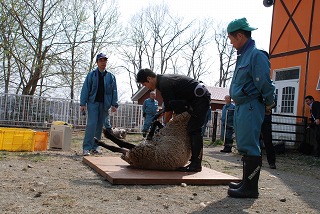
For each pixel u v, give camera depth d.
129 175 4.63
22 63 19.31
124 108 18.00
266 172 7.04
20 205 3.22
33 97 16.61
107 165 5.41
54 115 16.94
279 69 15.25
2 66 19.94
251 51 4.04
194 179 4.72
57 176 4.77
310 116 13.02
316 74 13.30
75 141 11.16
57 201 3.46
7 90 20.41
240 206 3.74
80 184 4.32
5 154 6.60
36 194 3.61
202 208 3.57
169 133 5.27
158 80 5.31
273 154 7.91
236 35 4.15
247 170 4.12
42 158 6.40
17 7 17.81
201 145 5.32
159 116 5.56
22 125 16.53
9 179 4.33
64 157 6.77
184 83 5.22
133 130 18.19
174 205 3.62
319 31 13.39
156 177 4.62
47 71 20.17
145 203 3.62
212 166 7.33
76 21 20.34
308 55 13.77
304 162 9.85
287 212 3.66
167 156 5.08
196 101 5.27
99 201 3.58
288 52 14.82
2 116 16.28
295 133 12.49
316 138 11.58
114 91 7.67
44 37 19.72
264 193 4.55
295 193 4.75
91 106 7.40
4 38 17.95
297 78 14.32
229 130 11.53
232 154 10.90
